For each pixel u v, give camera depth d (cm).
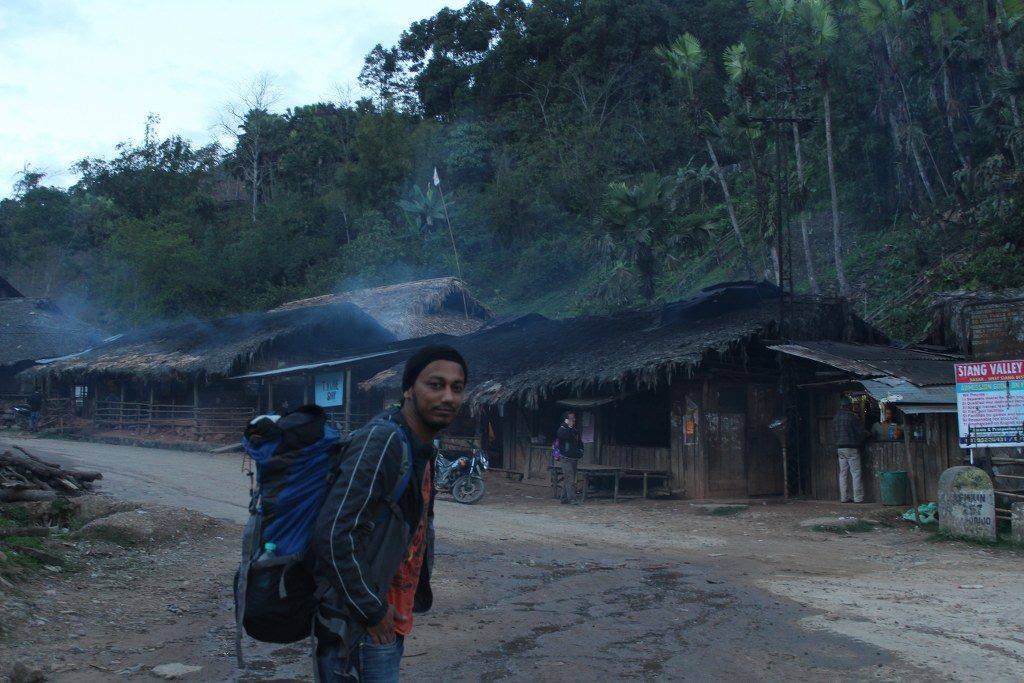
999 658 575
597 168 4869
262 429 298
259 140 7031
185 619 679
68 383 3803
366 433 289
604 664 563
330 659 285
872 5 2662
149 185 6988
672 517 1441
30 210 6781
